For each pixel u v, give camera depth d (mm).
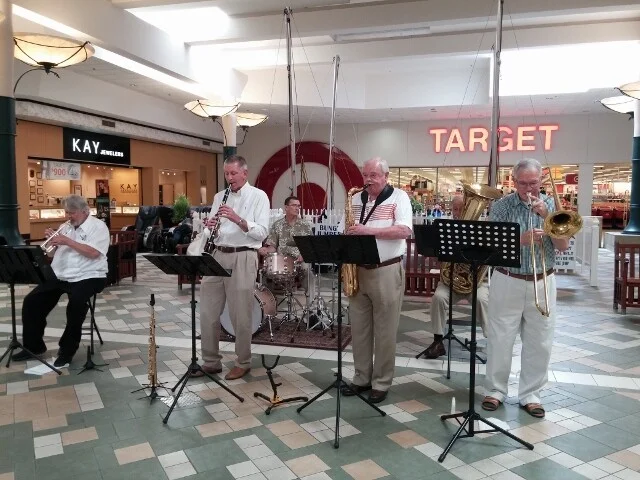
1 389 3844
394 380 4027
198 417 3363
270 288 6043
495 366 3463
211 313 4043
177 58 9961
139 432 3158
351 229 3383
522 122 15945
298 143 17562
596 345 4965
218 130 17391
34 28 7918
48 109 11453
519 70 12656
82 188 15172
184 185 17797
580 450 2936
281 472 2713
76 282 4375
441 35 10516
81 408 3506
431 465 2777
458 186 16344
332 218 8695
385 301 3490
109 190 15953
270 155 18000
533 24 9836
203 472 2719
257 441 3045
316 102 13945
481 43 10320
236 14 9539
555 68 12438
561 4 8016
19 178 11531
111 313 6297
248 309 4000
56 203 13977
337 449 2947
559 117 15719
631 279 6188
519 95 12828
